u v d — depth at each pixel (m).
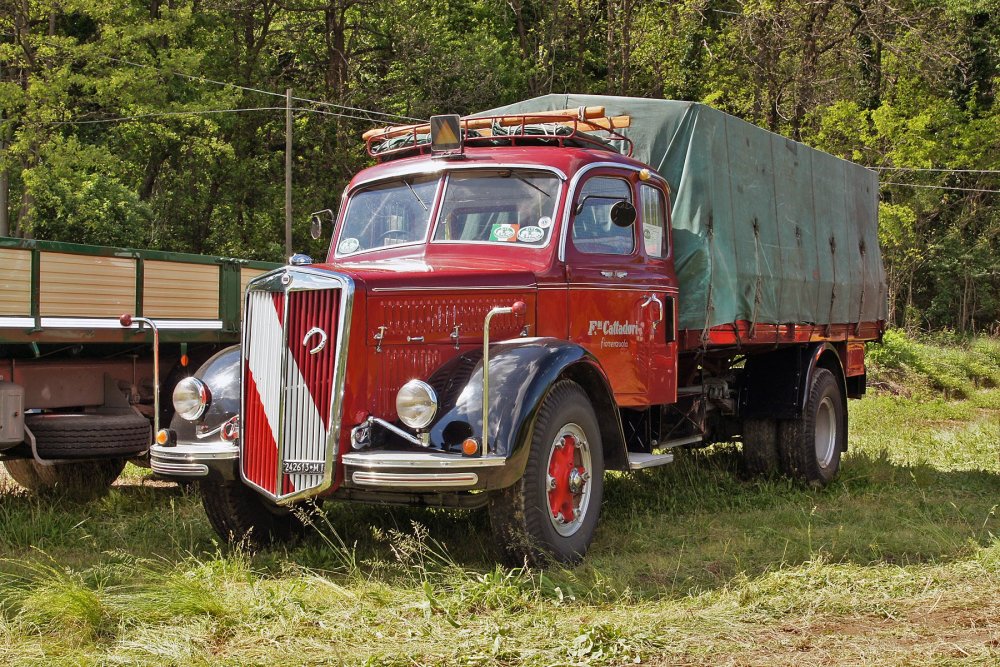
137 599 4.53
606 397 5.84
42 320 6.61
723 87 30.83
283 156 32.41
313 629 4.30
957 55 32.94
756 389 8.43
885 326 10.85
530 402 5.06
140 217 23.92
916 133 30.89
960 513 7.18
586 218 6.24
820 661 3.89
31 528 6.29
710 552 5.84
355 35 32.47
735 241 7.42
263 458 5.32
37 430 6.91
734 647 4.06
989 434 12.37
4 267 6.35
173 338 7.58
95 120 25.25
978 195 36.75
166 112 24.83
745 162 7.72
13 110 23.08
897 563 5.61
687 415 7.60
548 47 33.47
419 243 6.22
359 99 30.75
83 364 7.54
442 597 4.66
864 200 10.24
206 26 29.00
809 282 8.57
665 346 6.84
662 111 7.31
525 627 4.34
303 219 30.22
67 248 6.77
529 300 5.74
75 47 23.03
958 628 4.31
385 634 4.25
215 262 8.13
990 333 36.00
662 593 4.95
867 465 9.47
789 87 29.19
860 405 16.44
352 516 6.57
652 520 6.82
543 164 6.19
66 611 4.28
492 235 6.11
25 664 3.76
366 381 5.16
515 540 5.19
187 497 7.57
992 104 34.41
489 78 30.94
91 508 7.18
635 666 3.85
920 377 20.72
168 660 3.88
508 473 4.95
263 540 6.00
